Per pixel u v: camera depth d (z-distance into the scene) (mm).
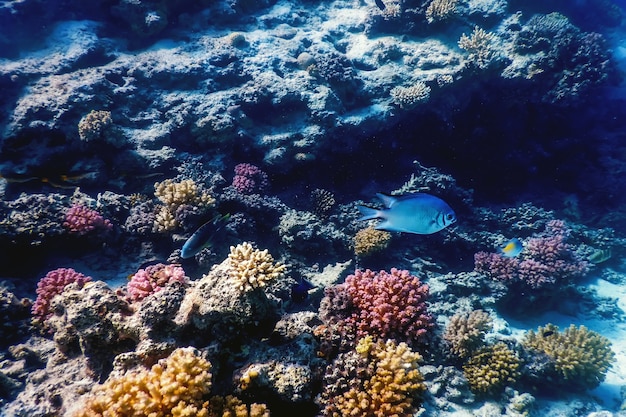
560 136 2217
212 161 1696
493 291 1564
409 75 2020
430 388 1119
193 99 1798
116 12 2086
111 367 888
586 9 2725
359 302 1018
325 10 2592
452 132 2121
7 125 1524
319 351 926
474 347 1180
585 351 1239
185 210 1381
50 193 1472
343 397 849
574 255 1696
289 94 1838
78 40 1971
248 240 1501
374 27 2328
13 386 938
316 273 1497
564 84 1977
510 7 2359
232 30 2268
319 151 1809
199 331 870
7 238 1237
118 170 1584
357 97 1969
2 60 1843
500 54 2041
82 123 1522
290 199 1801
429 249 1780
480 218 1961
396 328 987
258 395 816
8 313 1112
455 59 2037
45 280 1145
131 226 1420
